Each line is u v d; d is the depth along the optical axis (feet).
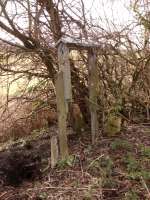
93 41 7.73
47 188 6.56
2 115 9.39
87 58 8.05
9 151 8.75
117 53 8.29
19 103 9.30
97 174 6.67
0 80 8.76
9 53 8.25
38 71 8.62
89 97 7.94
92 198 6.09
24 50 8.16
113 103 8.30
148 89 8.88
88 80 8.02
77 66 8.44
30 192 6.56
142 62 8.70
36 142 9.09
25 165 7.71
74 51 8.32
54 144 7.24
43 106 9.15
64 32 8.13
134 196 5.96
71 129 8.93
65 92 7.15
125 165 6.87
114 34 8.23
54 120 9.77
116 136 8.05
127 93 8.71
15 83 9.05
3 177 7.39
